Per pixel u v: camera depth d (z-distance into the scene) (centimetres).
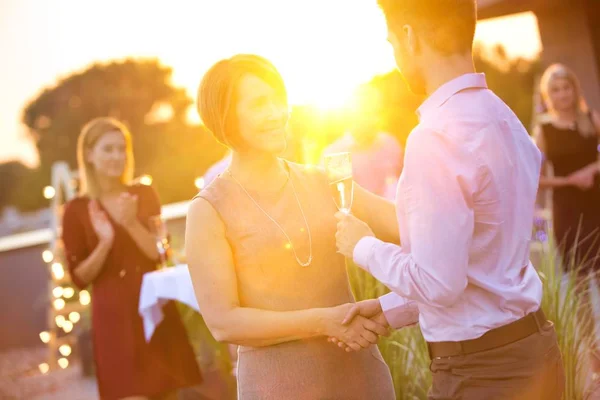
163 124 3591
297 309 196
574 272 305
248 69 198
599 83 636
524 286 174
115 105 3600
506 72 2905
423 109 177
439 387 178
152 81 3662
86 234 389
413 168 168
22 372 875
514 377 170
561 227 453
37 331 1120
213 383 450
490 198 168
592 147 466
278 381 194
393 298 189
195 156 3425
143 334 380
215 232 195
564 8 646
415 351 315
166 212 880
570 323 278
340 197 198
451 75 175
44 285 1121
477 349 171
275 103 199
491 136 170
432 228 164
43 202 3706
